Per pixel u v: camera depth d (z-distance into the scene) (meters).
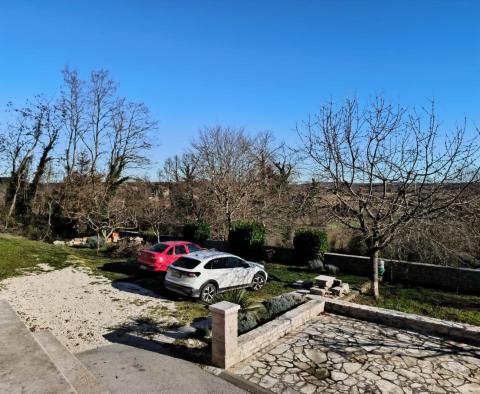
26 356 4.41
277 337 8.30
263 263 17.61
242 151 27.95
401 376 6.62
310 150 12.95
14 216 32.91
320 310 10.23
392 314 9.29
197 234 22.95
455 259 13.91
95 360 7.07
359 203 11.36
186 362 7.09
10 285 12.71
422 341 8.24
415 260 15.43
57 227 31.31
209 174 27.70
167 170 40.44
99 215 26.81
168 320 9.59
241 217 24.91
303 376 6.59
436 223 10.29
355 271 16.55
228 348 6.86
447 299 12.09
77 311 10.19
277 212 24.38
